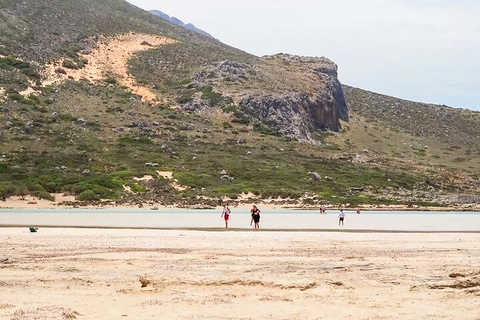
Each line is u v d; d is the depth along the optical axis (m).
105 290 16.94
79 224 44.50
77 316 13.61
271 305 15.09
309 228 43.22
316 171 99.75
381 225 48.28
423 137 159.50
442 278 18.86
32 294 16.25
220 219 52.06
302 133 127.06
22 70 121.62
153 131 107.94
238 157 101.56
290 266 21.39
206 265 21.59
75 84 124.00
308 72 157.50
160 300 15.46
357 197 86.06
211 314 14.05
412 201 88.00
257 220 41.06
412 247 28.70
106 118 110.31
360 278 18.91
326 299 15.78
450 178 115.38
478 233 38.75
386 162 120.94
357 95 186.88
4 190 69.44
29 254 24.53
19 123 97.88
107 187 77.12
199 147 104.00
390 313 14.25
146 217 53.44
